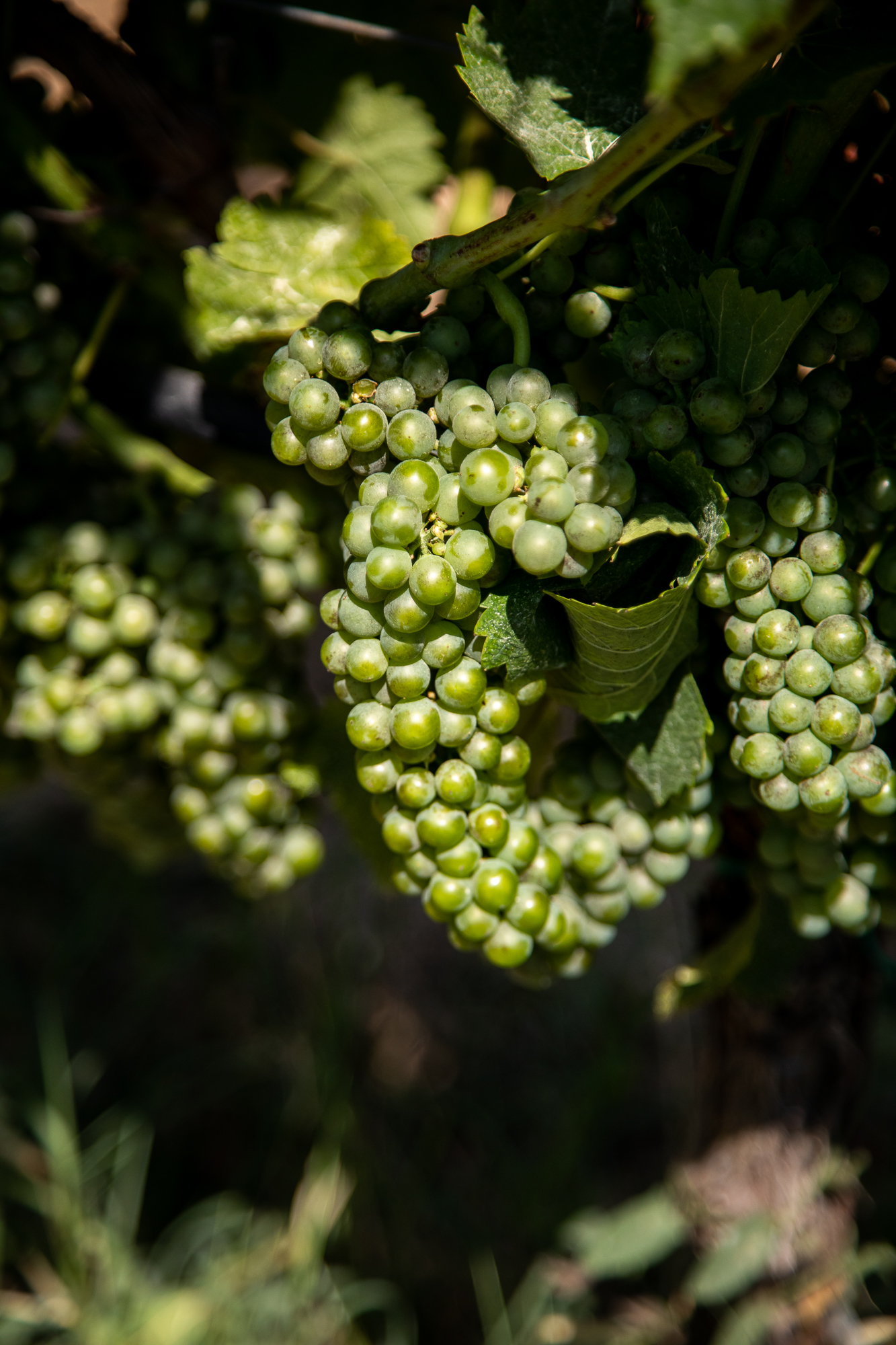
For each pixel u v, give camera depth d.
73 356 0.78
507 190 0.81
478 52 0.67
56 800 1.92
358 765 0.67
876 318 0.68
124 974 1.72
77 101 0.79
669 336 0.64
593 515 0.63
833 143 0.66
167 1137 1.51
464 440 0.64
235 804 0.77
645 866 0.71
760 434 0.65
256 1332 1.18
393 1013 1.59
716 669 0.69
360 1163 1.35
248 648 0.76
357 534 0.65
